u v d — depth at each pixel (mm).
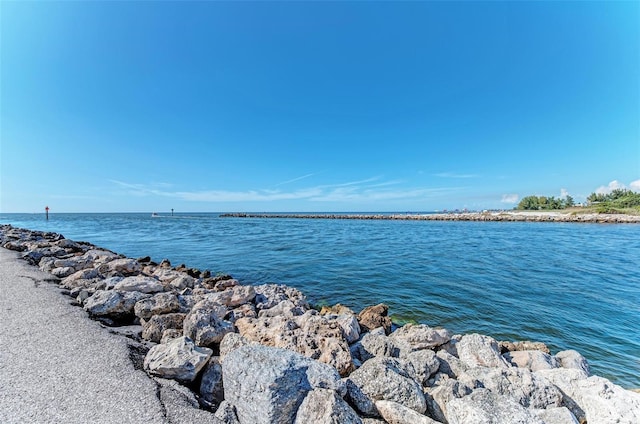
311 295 10562
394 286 11484
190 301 7266
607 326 7871
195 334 4855
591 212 62219
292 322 5570
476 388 3730
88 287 7418
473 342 5410
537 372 4648
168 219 78000
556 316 8500
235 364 3322
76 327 4816
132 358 3945
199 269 14656
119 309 5824
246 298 8016
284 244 23906
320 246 22672
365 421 3176
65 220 67250
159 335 5070
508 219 57719
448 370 4621
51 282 7770
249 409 2963
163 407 2990
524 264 15539
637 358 6324
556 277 12742
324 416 2729
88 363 3715
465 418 3041
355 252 19641
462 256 18016
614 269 14328
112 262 9969
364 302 9789
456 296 10234
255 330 5418
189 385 3654
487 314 8680
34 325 4824
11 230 25719
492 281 12109
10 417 2734
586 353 6539
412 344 5445
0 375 3387
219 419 2930
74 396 3066
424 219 68688
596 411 3676
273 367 3123
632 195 71875
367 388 3613
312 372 3264
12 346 4090
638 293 10516
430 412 3557
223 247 22172
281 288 9789
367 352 5176
